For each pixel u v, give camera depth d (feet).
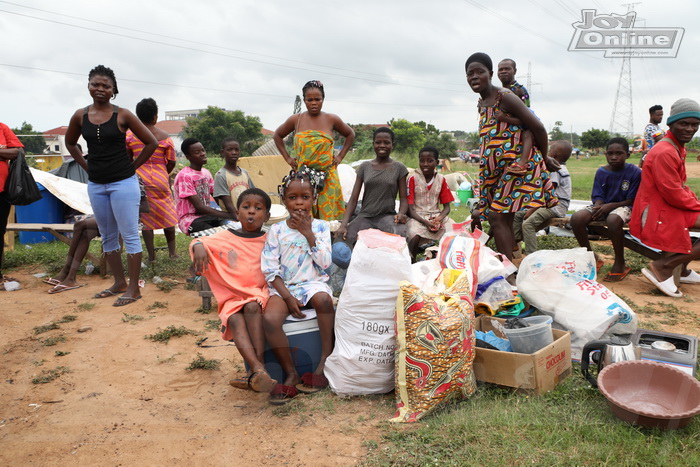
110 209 16.55
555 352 10.22
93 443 7.95
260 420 9.11
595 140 221.87
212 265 10.27
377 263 9.70
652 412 8.98
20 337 12.80
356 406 9.78
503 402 9.74
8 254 21.86
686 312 15.35
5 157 17.69
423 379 9.23
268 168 27.37
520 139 14.89
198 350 12.50
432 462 7.83
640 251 18.67
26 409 8.97
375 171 18.29
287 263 10.49
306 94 16.92
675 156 16.14
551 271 12.30
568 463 7.79
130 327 14.02
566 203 20.75
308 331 10.11
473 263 12.09
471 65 14.76
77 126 16.10
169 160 20.68
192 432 8.56
